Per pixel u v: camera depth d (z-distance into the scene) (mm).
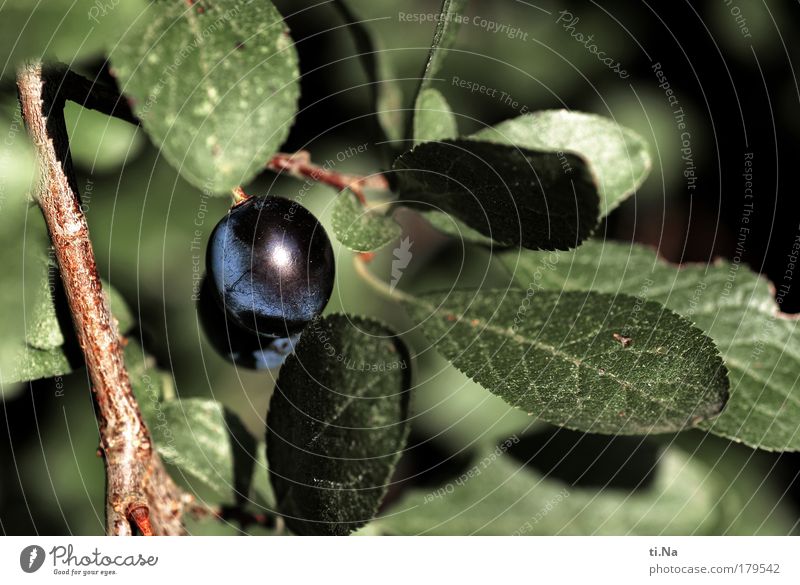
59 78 210
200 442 228
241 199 210
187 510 227
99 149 244
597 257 231
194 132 207
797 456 251
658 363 210
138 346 230
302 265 208
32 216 214
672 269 232
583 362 213
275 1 261
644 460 248
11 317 215
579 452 248
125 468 209
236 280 207
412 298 223
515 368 214
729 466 250
